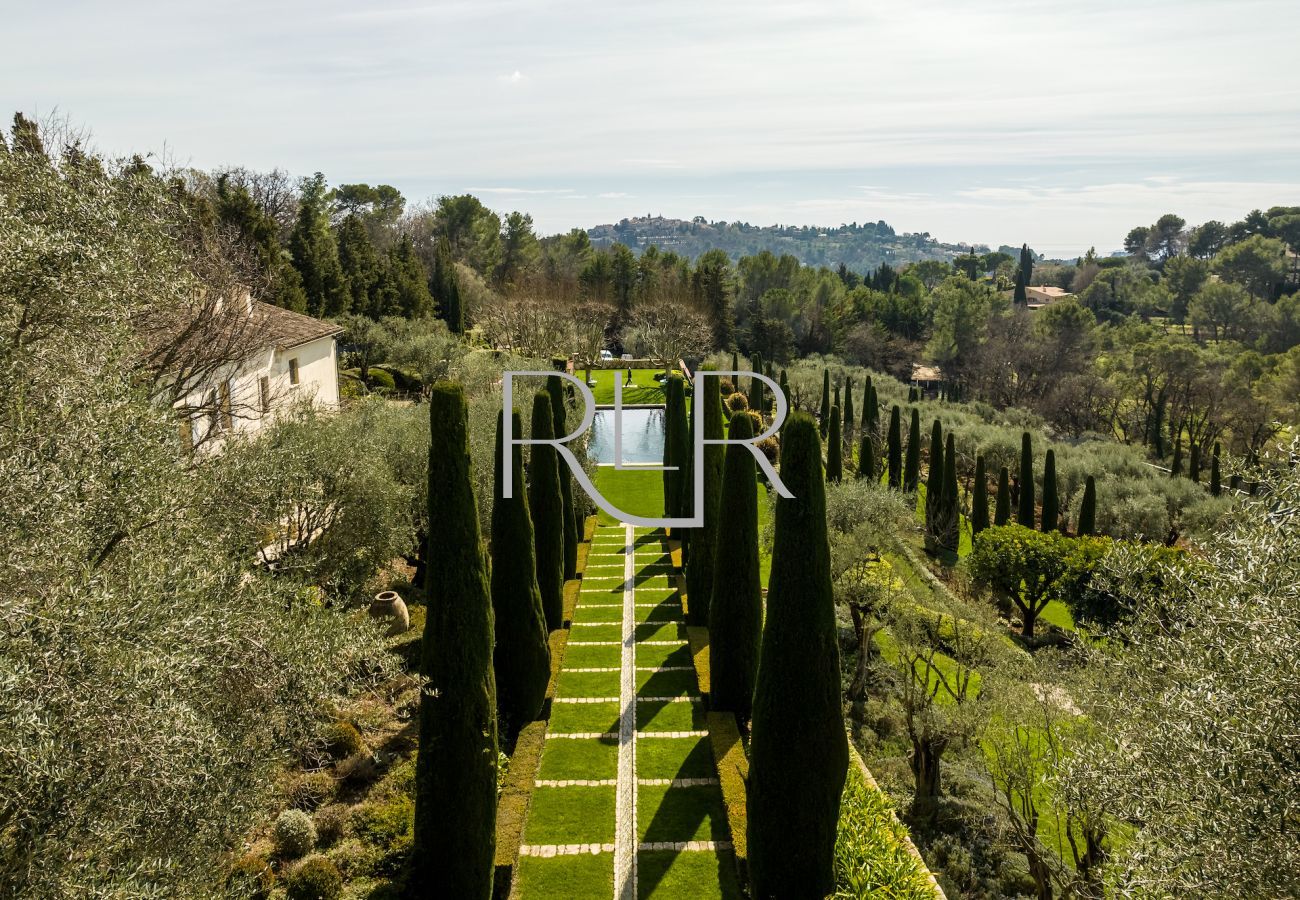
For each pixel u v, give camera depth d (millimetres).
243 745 9562
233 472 13758
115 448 9141
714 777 16891
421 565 25734
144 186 13531
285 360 33406
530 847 14859
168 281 13297
